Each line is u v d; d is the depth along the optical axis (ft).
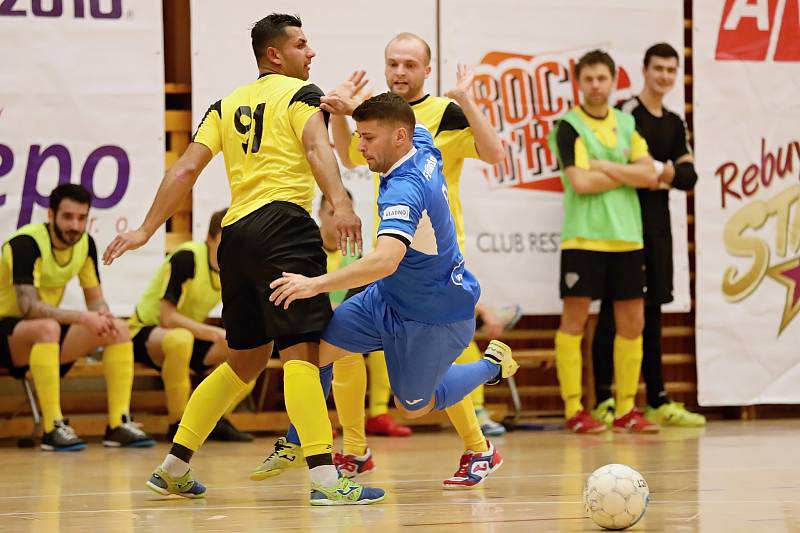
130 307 59.67
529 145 63.67
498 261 63.21
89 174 59.31
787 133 66.28
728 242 65.57
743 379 65.57
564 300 60.85
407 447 53.21
